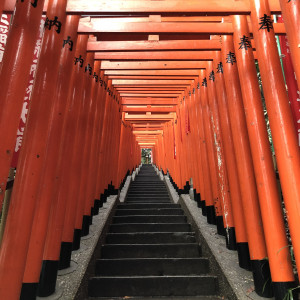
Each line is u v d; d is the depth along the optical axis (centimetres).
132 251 346
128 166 1089
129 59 404
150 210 524
